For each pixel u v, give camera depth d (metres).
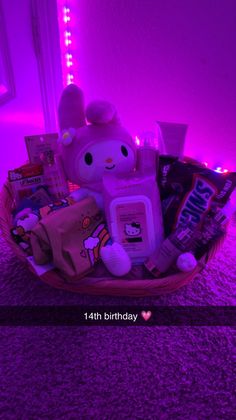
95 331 0.73
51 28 1.18
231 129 1.09
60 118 0.92
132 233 0.80
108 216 0.80
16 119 1.23
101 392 0.62
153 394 0.62
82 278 0.73
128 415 0.59
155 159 0.89
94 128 0.84
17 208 0.89
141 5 1.10
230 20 0.95
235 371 0.66
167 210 0.84
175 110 1.21
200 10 1.00
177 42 1.09
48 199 0.92
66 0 1.22
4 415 0.59
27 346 0.70
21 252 0.75
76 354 0.68
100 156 0.83
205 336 0.72
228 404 0.61
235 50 0.98
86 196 0.88
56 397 0.61
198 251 0.78
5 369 0.66
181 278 0.71
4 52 1.10
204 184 0.77
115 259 0.73
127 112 1.33
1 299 0.80
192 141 1.22
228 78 1.03
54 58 1.25
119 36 1.20
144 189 0.78
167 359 0.68
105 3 1.16
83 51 1.31
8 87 1.15
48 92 1.30
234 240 1.02
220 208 0.77
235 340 0.71
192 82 1.12
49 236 0.69
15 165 1.28
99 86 1.35
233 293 0.83
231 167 1.13
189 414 0.59
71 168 0.86
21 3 1.09
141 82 1.24
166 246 0.74
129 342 0.71
